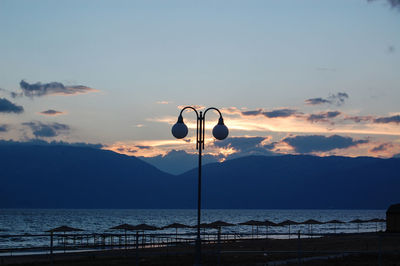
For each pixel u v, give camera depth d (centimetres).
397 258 3409
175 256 4153
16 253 6019
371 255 3628
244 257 3916
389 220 6894
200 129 2153
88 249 6581
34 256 4938
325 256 3725
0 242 8794
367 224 18225
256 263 3186
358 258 3406
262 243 6488
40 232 12481
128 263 3494
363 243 5459
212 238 8788
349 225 17400
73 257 4712
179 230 13275
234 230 14000
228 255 4247
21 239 9850
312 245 5619
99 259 4081
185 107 2172
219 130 2166
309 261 3170
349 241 6009
